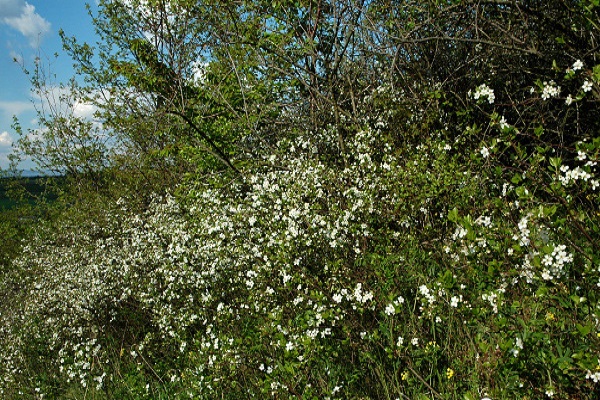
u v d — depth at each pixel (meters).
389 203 5.43
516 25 5.82
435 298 3.45
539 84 3.57
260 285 4.96
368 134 6.14
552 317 2.97
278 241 4.95
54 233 12.16
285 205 5.58
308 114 8.44
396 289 4.17
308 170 5.88
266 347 4.33
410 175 5.21
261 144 8.21
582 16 4.50
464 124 6.34
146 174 11.84
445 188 4.92
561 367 2.61
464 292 3.40
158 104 9.32
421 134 6.21
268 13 7.86
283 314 4.51
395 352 3.48
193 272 5.93
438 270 4.49
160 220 8.12
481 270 3.22
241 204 6.11
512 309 3.22
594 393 2.66
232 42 8.02
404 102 6.50
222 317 5.12
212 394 4.50
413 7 6.39
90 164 13.84
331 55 8.05
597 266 2.68
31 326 8.27
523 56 5.98
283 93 8.70
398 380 3.56
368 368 3.80
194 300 6.00
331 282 4.34
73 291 7.70
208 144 8.03
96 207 11.95
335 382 3.69
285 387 3.62
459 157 5.77
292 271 4.62
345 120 7.22
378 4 6.98
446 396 3.16
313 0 7.44
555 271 2.54
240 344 4.24
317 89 7.66
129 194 11.86
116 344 6.89
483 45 6.46
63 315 7.56
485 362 3.01
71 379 6.88
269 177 6.43
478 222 3.21
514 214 3.26
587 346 2.71
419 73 6.96
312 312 3.97
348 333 3.78
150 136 11.24
